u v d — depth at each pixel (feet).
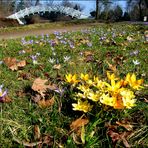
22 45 5.00
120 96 1.63
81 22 23.26
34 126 1.66
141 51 4.24
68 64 3.17
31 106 1.92
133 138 1.59
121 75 2.71
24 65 2.90
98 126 1.65
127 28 10.98
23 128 1.65
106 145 1.53
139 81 1.82
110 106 1.63
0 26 18.72
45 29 15.28
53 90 2.10
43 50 4.25
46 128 1.63
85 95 1.76
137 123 1.73
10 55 3.79
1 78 2.48
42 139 1.54
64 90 2.08
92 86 1.97
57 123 1.72
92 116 1.71
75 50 4.26
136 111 1.87
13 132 1.62
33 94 2.11
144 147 1.52
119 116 1.73
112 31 9.19
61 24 20.75
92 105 1.64
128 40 5.69
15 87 2.27
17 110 1.87
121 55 3.71
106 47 4.67
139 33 7.93
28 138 1.58
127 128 1.64
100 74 2.71
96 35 7.41
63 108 1.89
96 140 1.55
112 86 1.68
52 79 2.51
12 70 2.77
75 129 1.59
